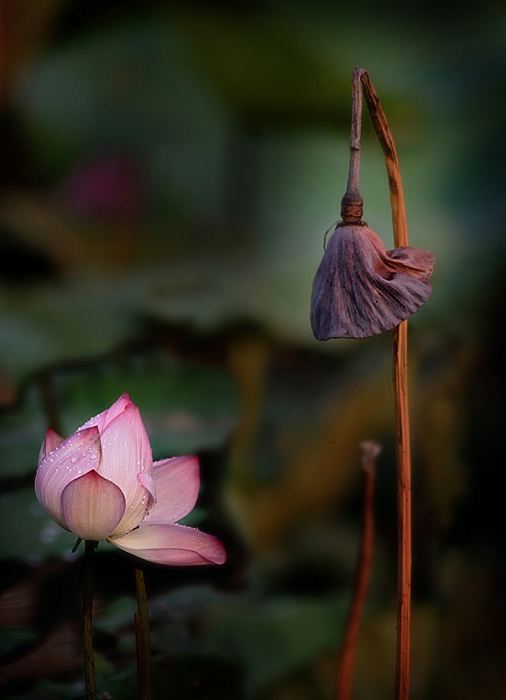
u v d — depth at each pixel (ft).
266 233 23.02
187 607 8.93
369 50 18.57
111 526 7.82
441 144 19.33
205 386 11.26
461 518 11.61
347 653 8.46
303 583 9.44
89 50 19.22
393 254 7.86
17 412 9.87
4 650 8.53
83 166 23.15
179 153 23.67
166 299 13.61
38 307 12.77
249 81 16.65
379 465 12.04
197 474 8.20
